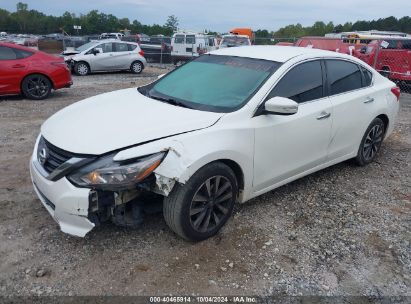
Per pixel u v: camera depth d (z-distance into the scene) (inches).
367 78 210.1
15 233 141.4
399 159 241.0
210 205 138.2
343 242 147.3
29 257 129.2
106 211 127.3
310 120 167.3
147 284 119.9
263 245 142.2
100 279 121.0
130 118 137.5
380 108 211.9
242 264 131.3
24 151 226.5
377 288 124.2
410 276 130.5
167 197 130.5
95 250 134.0
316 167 184.1
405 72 531.2
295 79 165.3
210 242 141.7
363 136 209.2
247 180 149.0
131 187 119.3
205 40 901.8
